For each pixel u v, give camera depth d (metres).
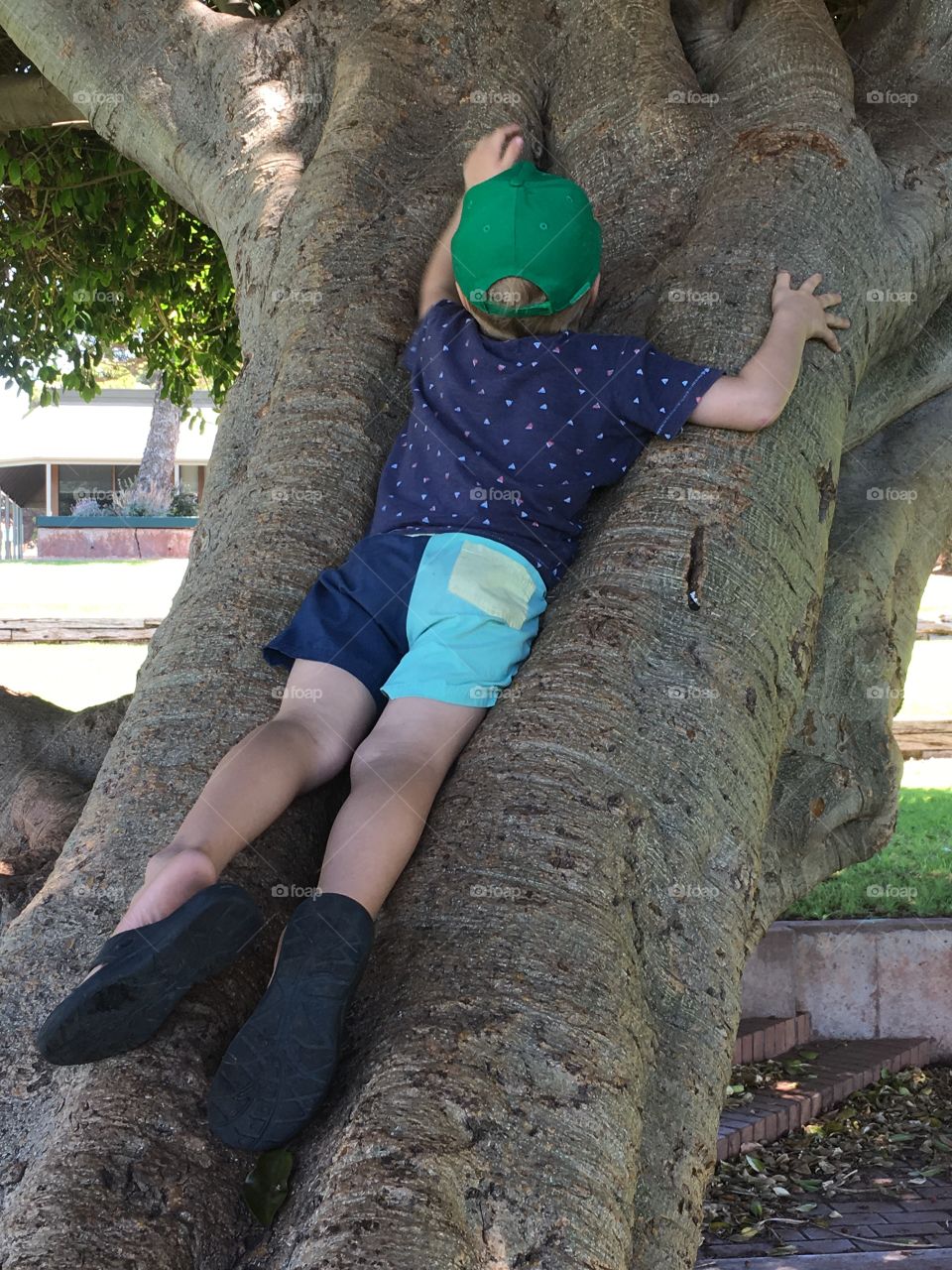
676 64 3.92
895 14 4.33
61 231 8.84
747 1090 6.54
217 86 4.32
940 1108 6.62
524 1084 1.84
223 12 5.06
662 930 2.22
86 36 4.47
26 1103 2.06
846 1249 5.17
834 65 3.70
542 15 4.12
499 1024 1.89
